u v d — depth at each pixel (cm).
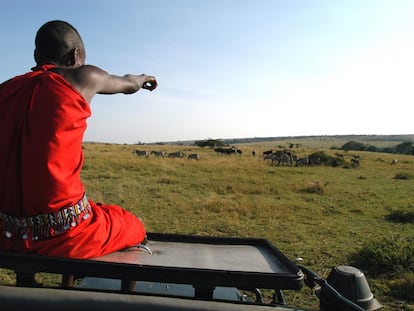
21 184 162
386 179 2286
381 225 1048
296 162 3203
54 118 157
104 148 4519
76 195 169
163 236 216
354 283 180
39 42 190
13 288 151
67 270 154
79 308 146
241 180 1902
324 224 1035
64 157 160
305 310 157
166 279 152
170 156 3534
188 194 1426
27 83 165
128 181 1700
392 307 534
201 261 176
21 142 160
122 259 172
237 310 147
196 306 146
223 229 941
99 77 182
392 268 662
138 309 145
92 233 170
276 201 1346
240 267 169
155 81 219
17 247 165
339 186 1862
